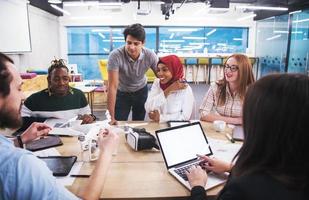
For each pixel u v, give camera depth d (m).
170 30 9.79
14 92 0.75
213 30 10.02
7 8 5.19
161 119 2.08
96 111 5.03
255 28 9.93
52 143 1.56
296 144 0.59
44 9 7.56
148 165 1.32
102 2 7.42
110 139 1.22
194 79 9.18
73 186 1.11
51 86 2.05
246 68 2.03
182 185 1.12
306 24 6.98
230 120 2.02
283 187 0.59
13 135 1.44
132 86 2.62
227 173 1.18
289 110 0.58
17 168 0.69
